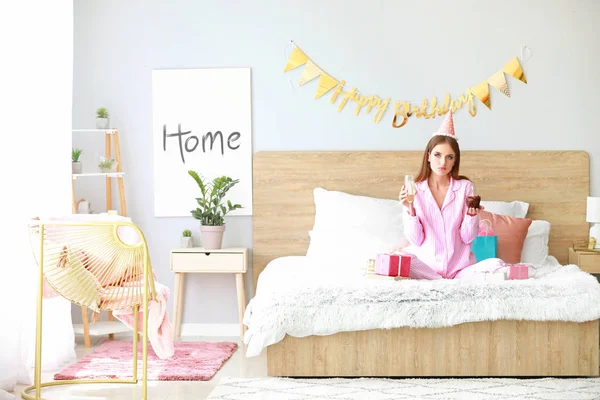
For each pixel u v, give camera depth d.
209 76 5.00
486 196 4.95
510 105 4.96
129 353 4.32
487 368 3.55
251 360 4.16
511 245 4.52
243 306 4.78
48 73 3.93
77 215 3.71
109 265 3.37
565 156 4.93
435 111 4.97
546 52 4.95
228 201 4.86
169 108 5.00
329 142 5.01
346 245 4.58
